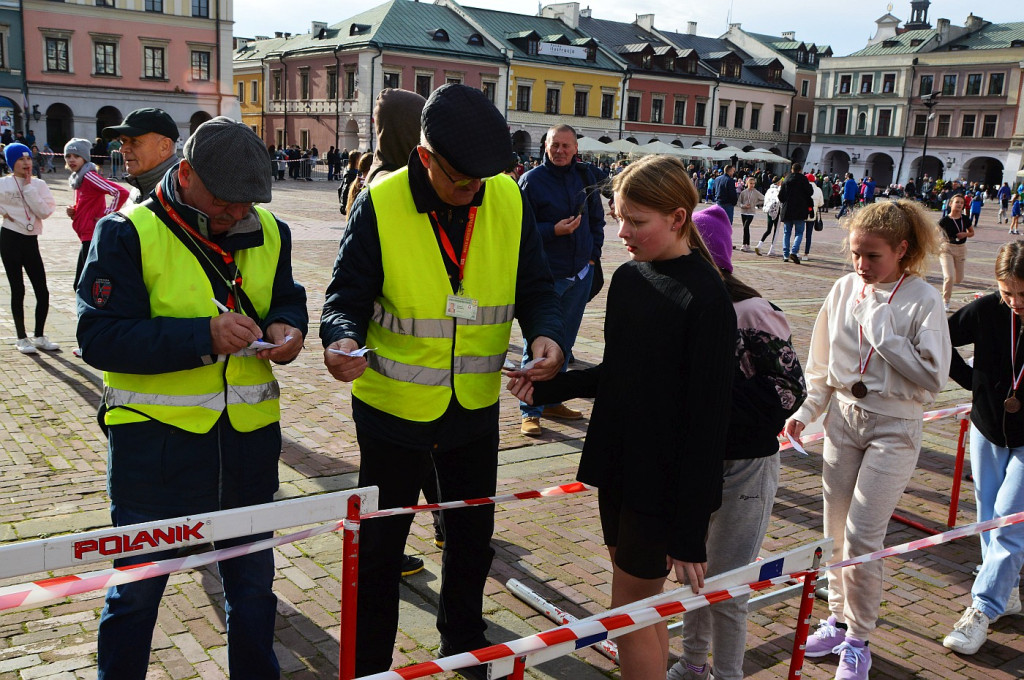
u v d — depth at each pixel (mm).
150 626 2559
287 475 4984
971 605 3701
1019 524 3574
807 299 12641
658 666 2590
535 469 5402
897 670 3398
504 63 53438
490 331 2879
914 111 65188
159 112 3744
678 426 2414
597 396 2639
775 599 3889
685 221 2436
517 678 2168
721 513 2826
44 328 8359
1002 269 3479
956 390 8023
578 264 5980
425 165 2652
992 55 60750
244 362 2592
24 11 42375
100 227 2457
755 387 2695
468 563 3109
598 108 58125
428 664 2029
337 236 17406
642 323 2449
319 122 55219
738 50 71250
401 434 2820
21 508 4371
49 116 44281
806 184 17047
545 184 5910
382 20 51438
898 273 3264
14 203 7176
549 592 3857
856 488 3281
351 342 2562
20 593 1945
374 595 2928
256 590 2648
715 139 64562
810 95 70625
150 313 2471
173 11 46000
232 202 2387
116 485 2510
